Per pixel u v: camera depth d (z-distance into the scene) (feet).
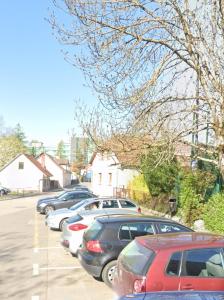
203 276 25.41
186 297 14.17
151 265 25.11
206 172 69.67
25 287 37.09
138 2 45.75
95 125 50.37
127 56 46.16
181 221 70.49
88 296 34.42
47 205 101.65
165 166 79.41
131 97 46.96
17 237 65.82
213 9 45.21
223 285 25.44
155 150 50.44
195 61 46.65
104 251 35.81
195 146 49.19
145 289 24.66
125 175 156.97
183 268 25.34
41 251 53.93
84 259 36.96
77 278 40.09
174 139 47.47
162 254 25.38
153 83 46.73
